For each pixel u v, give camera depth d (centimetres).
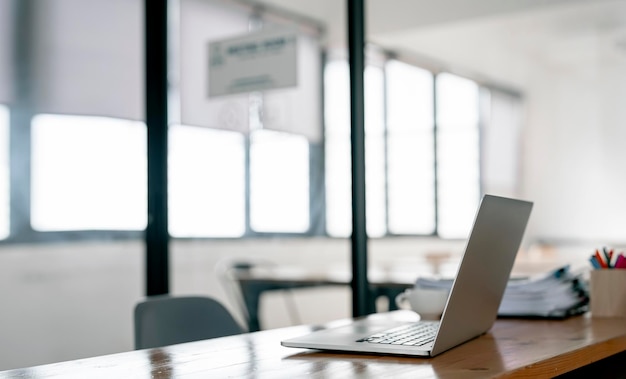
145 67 363
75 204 381
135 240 409
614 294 184
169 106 365
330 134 374
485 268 137
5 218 352
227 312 204
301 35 359
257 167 390
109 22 397
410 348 126
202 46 356
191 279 414
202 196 399
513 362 120
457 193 303
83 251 384
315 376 111
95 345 389
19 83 357
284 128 372
